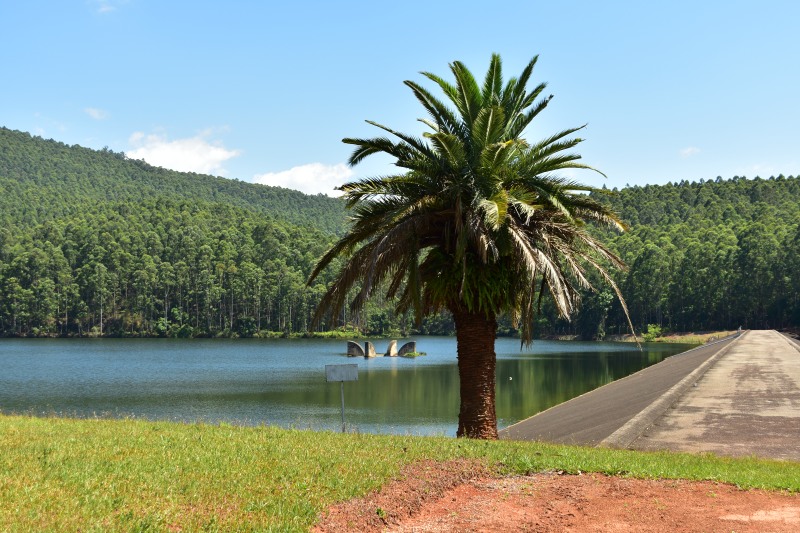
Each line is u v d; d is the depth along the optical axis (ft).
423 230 59.31
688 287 516.73
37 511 26.17
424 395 151.33
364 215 60.08
